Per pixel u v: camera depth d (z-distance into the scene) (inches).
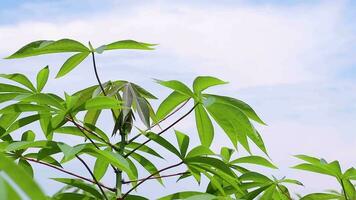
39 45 80.8
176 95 84.0
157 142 80.4
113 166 80.1
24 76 82.8
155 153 85.0
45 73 83.0
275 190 89.6
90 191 81.7
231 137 82.9
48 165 78.4
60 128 84.3
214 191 88.1
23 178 33.7
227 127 82.2
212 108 81.3
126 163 69.2
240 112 80.4
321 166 85.5
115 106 78.0
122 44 81.0
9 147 72.5
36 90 83.9
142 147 85.0
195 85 79.9
